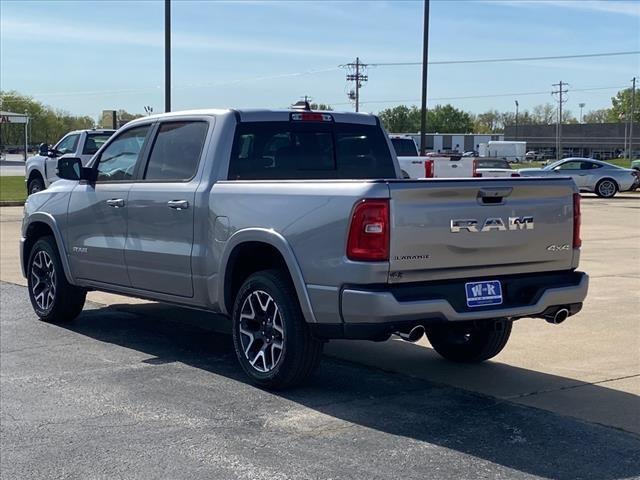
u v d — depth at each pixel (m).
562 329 8.58
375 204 5.55
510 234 6.04
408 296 5.64
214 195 6.73
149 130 7.72
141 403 6.13
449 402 6.14
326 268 5.78
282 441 5.31
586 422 5.68
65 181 8.80
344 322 5.74
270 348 6.39
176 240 7.11
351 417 5.79
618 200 30.80
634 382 6.65
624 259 13.88
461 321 5.91
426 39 25.61
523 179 6.08
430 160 20.81
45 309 8.93
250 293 6.45
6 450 5.19
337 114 7.67
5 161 79.06
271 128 7.23
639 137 112.00
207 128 7.12
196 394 6.35
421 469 4.85
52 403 6.14
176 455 5.08
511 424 5.64
